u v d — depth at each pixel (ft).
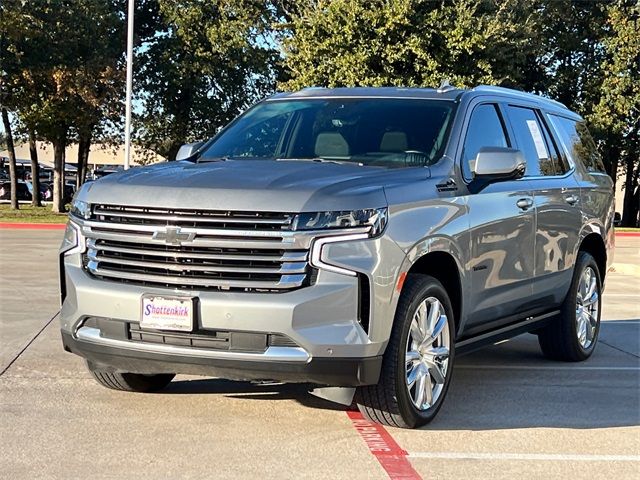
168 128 132.98
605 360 25.80
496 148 18.94
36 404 18.62
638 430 17.89
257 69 126.93
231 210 15.29
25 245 62.85
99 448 15.61
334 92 21.81
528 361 25.48
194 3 123.95
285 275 15.10
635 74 117.91
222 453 15.49
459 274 18.29
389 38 89.35
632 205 133.28
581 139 26.89
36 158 138.21
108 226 16.24
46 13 102.22
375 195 15.90
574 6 121.29
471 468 15.06
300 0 98.43
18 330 27.50
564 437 17.24
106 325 16.28
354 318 15.26
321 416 18.20
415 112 20.17
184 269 15.55
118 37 123.03
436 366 17.57
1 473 14.11
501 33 89.86
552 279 23.15
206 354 15.42
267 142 20.53
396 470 14.80
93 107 112.68
